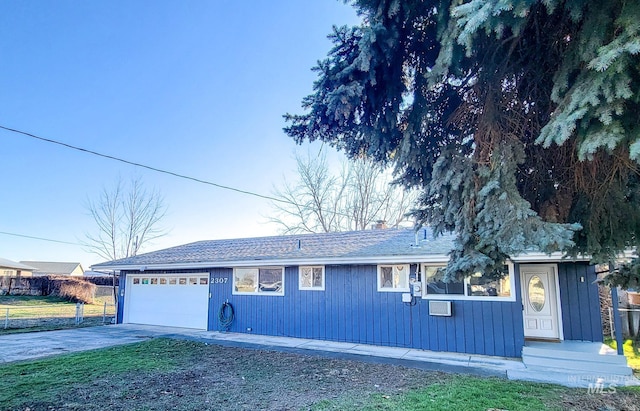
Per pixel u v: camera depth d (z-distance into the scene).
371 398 5.50
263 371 7.21
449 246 9.66
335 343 10.45
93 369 7.20
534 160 3.81
